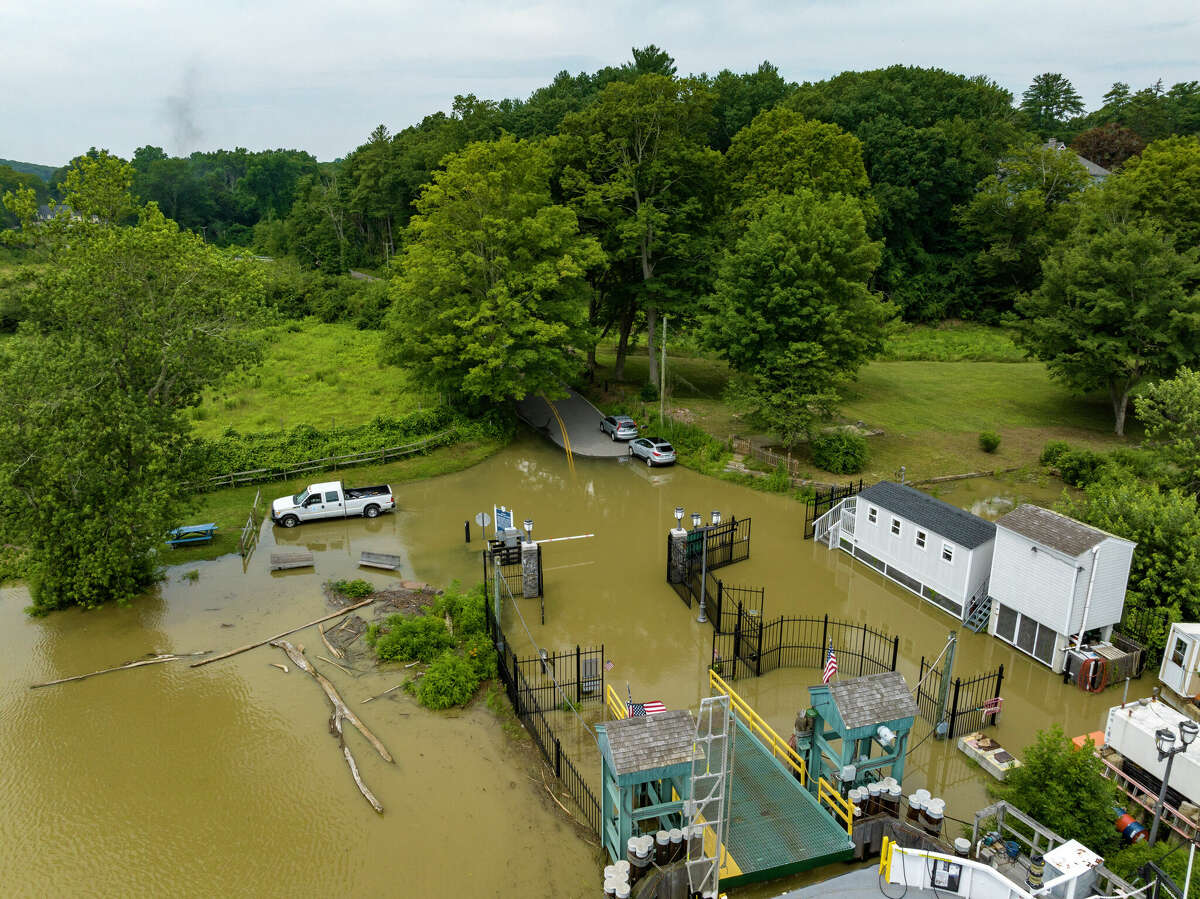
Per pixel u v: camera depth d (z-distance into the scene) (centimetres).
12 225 12581
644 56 8244
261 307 3156
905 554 2866
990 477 3891
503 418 4619
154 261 2788
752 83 10200
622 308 5509
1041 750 1630
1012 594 2448
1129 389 4356
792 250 3975
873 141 7456
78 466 2450
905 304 7506
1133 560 2406
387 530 3362
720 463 4112
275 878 1600
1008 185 7394
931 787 1858
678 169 4928
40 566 2555
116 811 1775
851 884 1347
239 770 1908
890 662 2386
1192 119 10706
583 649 2462
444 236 4359
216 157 19325
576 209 5012
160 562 3014
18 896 1553
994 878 1275
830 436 4016
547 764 1944
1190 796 1658
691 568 2923
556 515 3559
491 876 1606
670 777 1481
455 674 2217
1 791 1830
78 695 2194
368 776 1894
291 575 2927
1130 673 2267
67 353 2544
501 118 9594
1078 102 12569
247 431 4403
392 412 4819
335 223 10425
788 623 2622
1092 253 4394
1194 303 4056
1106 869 1352
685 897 1429
